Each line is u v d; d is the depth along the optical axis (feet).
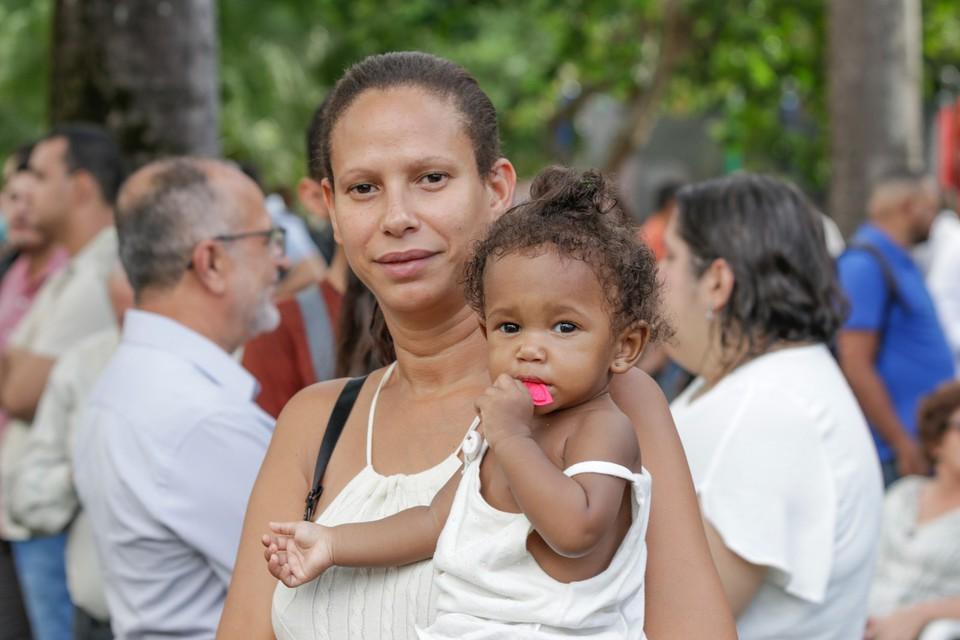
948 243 27.40
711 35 44.45
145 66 17.01
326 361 12.51
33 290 18.08
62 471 13.67
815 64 43.21
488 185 7.22
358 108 7.04
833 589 9.48
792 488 9.25
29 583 15.37
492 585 6.16
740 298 9.91
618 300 6.37
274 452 7.64
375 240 6.97
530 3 45.44
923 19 40.40
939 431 15.66
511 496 6.28
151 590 10.21
